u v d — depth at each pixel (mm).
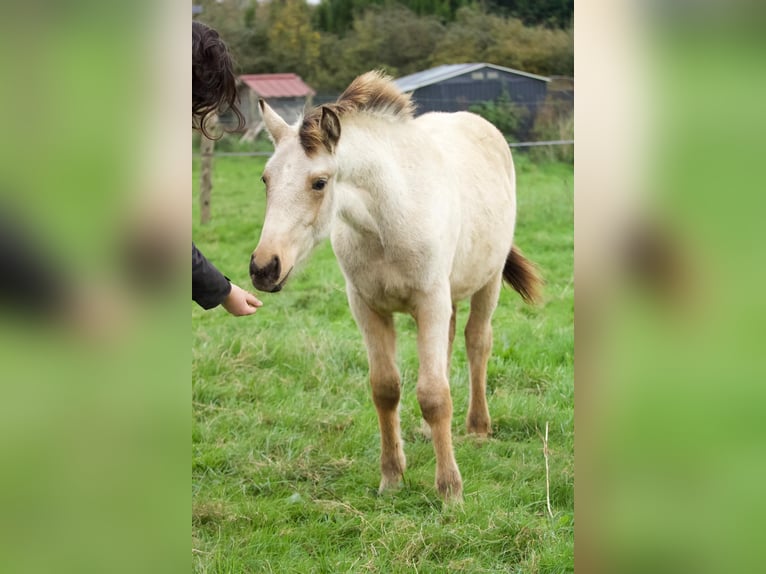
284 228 3049
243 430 4047
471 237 3877
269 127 3252
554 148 14016
